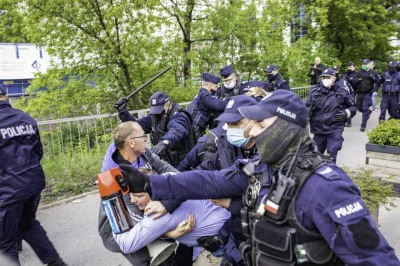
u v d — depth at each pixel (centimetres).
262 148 153
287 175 145
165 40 1082
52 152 549
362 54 1717
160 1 1012
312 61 1466
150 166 254
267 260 150
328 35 1691
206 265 234
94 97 1037
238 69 1270
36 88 1059
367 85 988
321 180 139
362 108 1008
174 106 387
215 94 584
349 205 135
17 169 284
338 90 543
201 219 211
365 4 1591
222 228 214
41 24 923
